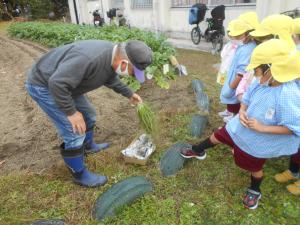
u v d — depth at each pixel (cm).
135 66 263
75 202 304
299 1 782
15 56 1012
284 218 279
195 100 541
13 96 626
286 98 234
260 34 311
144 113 352
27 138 443
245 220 277
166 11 1237
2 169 370
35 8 2416
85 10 1911
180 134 420
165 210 290
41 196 314
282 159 360
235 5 969
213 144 321
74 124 270
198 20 1016
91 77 271
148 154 359
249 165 277
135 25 1466
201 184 324
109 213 283
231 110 400
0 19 2323
